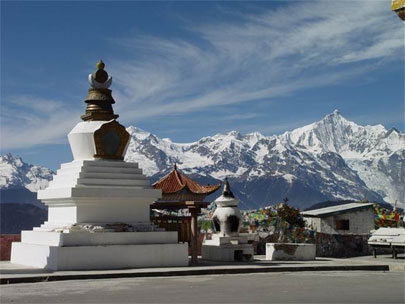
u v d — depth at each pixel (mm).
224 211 35469
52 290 21781
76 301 18938
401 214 56031
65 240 28125
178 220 34438
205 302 18578
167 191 36219
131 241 29391
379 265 31906
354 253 45031
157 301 18828
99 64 32812
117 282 24406
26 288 22438
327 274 28656
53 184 32094
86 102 32719
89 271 26984
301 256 35938
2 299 19500
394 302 18766
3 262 33500
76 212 29484
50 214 32438
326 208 59000
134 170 31484
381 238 40438
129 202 30609
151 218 34219
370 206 56906
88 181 30000
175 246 29984
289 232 43875
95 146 31297
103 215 29984
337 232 55219
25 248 31453
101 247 28312
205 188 36844
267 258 36094
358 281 25219
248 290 21688
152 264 29328
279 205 51719
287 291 21422
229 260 34094
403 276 27875
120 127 31688
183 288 22281
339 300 19109
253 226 45688
